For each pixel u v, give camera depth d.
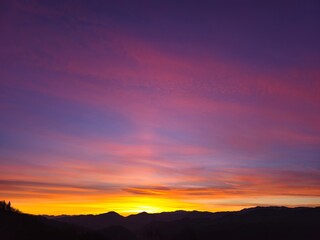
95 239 85.50
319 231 120.56
